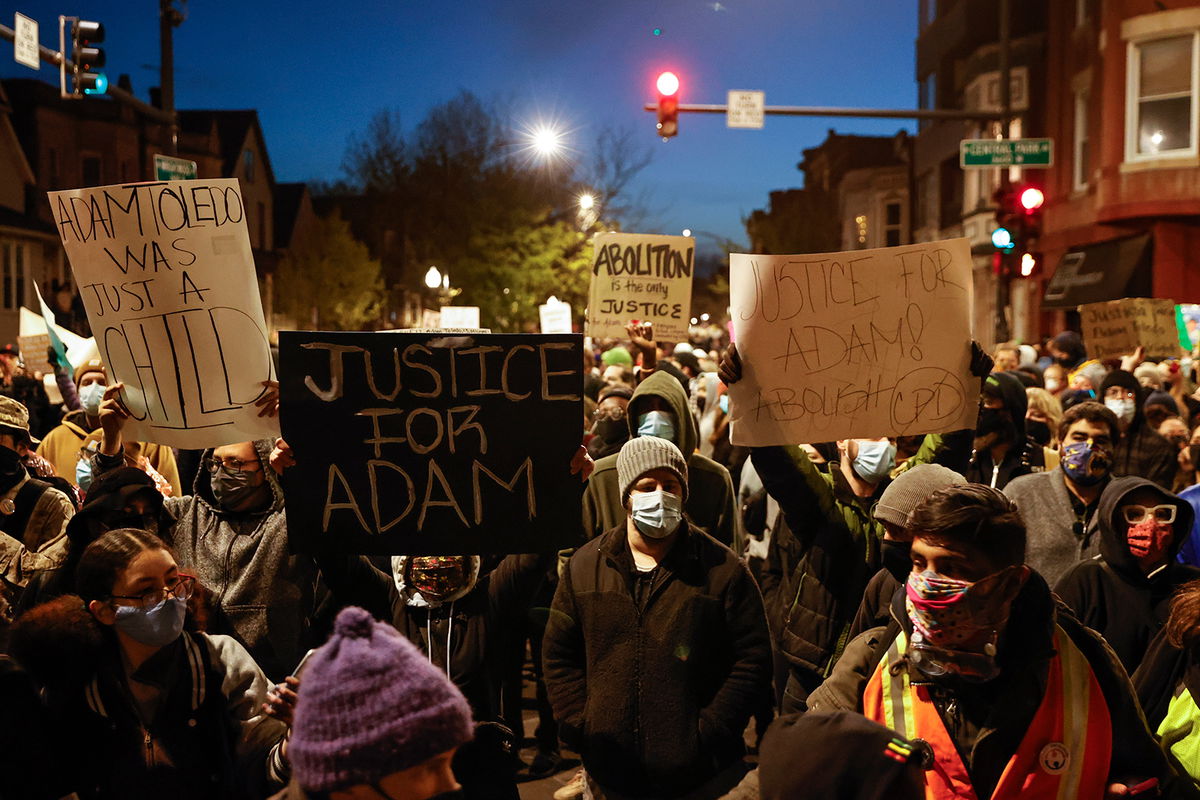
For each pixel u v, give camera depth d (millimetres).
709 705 3980
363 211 65000
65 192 3943
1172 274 23406
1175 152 23250
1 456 4914
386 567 4562
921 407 4156
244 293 4004
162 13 15656
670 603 3973
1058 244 28094
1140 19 23375
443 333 3695
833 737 1908
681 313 11023
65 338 8016
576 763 6324
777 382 4160
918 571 2541
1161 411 8312
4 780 3006
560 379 3701
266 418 4023
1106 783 2580
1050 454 6535
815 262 4145
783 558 5348
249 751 3098
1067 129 27969
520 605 3881
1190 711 3029
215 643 3283
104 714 3086
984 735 2512
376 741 1715
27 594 3959
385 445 3676
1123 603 3961
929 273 4145
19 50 12406
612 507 5965
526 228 49281
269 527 4430
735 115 16438
